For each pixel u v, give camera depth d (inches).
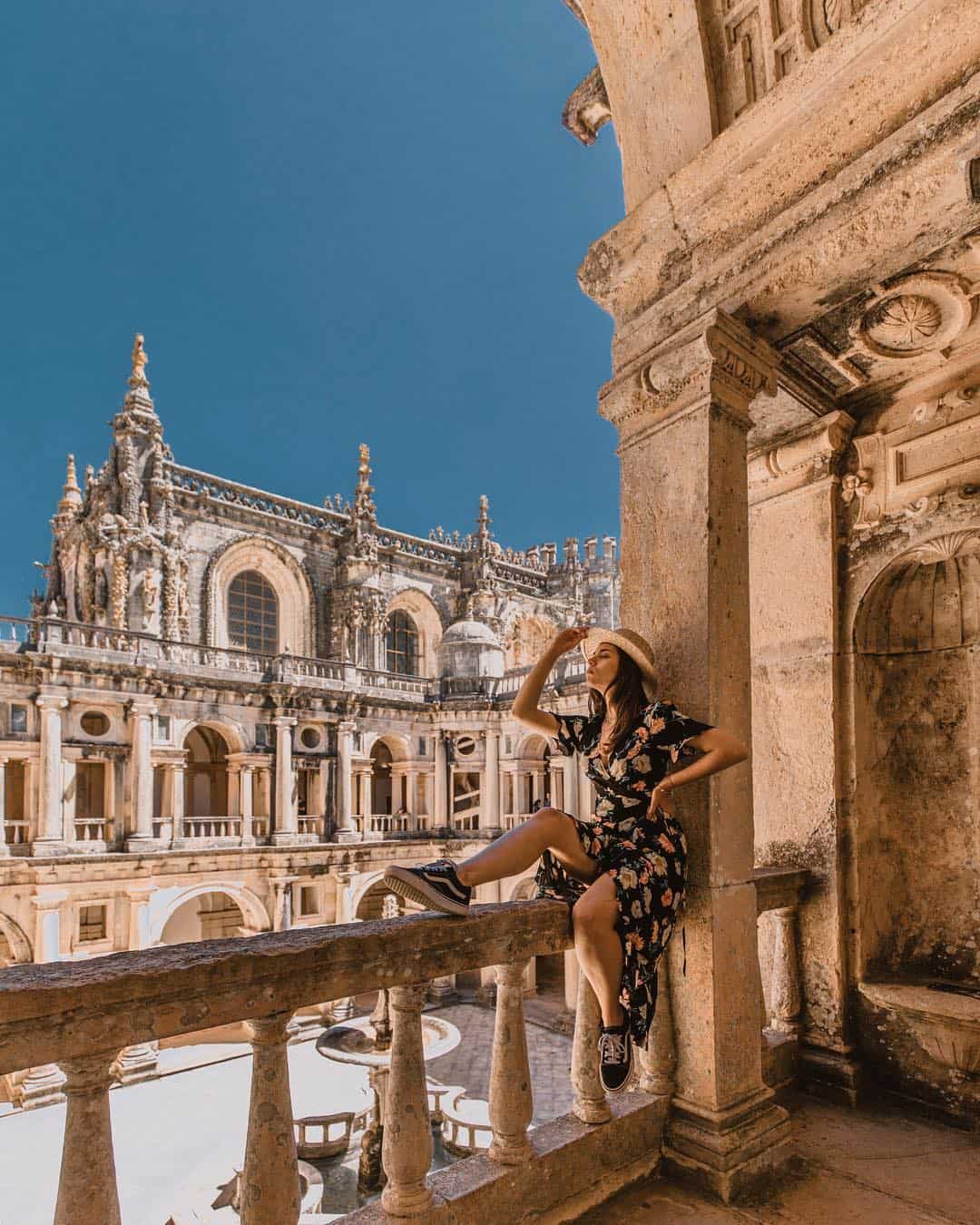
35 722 1101.1
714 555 174.9
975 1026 191.6
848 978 221.1
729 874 166.9
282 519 1578.5
